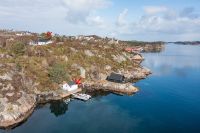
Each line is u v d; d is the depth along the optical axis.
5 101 83.50
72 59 143.75
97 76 134.75
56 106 98.81
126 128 78.69
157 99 111.00
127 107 99.62
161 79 153.88
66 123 82.25
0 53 122.38
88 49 165.38
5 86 89.75
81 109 96.62
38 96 101.31
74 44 171.25
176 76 164.50
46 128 77.69
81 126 79.88
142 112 93.38
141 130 77.19
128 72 155.75
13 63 110.12
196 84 140.75
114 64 159.75
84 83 125.44
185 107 100.12
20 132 74.56
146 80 150.38
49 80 112.00
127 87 122.06
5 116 78.75
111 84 125.06
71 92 112.44
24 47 141.75
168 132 75.81
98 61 152.88
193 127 79.62
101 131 76.06
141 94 118.62
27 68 112.62
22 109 84.81
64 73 117.88
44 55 136.88
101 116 88.75
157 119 86.94
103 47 186.62
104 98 111.12
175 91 125.12
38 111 93.12
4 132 74.31
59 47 155.38
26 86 100.19
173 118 87.94
